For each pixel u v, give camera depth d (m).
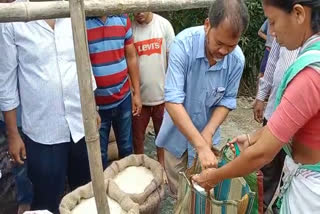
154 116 3.34
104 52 2.73
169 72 2.13
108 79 2.78
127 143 3.14
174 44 2.13
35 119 2.36
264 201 2.64
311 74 1.30
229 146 1.88
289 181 1.57
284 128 1.36
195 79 2.17
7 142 2.43
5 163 2.41
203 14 4.79
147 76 3.18
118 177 2.32
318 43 1.32
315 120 1.40
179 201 1.95
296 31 1.34
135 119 3.31
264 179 2.66
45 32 2.24
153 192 2.19
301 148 1.49
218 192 1.92
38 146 2.41
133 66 3.04
